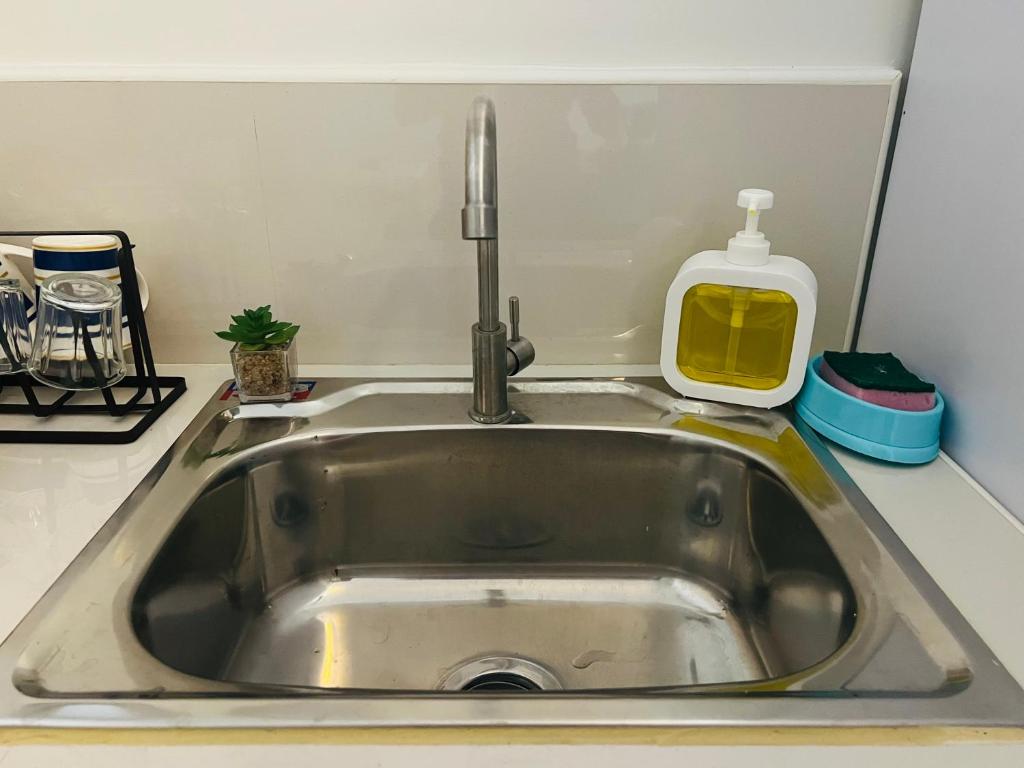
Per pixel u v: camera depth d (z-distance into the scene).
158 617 0.59
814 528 0.64
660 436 0.78
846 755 0.42
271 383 0.81
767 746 0.42
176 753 0.41
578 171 0.82
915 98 0.77
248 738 0.42
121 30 0.79
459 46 0.80
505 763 0.41
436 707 0.44
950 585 0.56
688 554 0.81
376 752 0.42
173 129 0.80
